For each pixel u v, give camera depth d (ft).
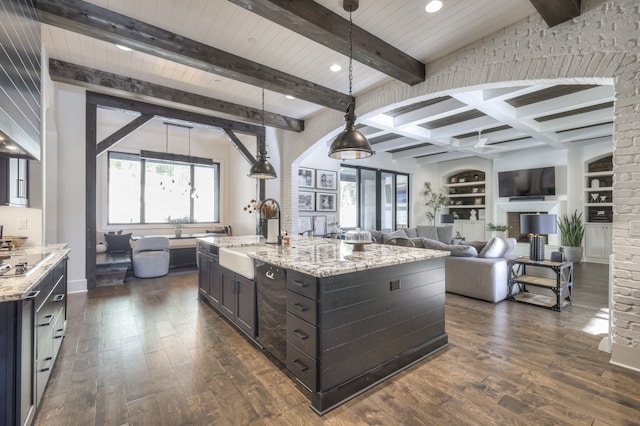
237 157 28.68
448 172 35.04
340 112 18.19
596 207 24.68
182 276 18.30
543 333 9.73
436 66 12.11
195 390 6.65
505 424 5.56
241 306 9.38
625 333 7.59
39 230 11.05
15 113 6.08
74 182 14.78
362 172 30.40
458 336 9.55
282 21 8.54
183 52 10.63
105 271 16.11
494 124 20.31
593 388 6.67
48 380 6.86
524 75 9.63
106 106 15.69
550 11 8.36
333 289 6.28
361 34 10.05
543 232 13.10
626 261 7.56
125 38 9.54
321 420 5.72
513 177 28.50
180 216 27.73
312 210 25.21
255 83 13.03
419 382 6.99
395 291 7.55
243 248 10.81
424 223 35.40
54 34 10.61
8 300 4.40
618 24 7.77
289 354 6.96
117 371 7.40
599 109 18.57
